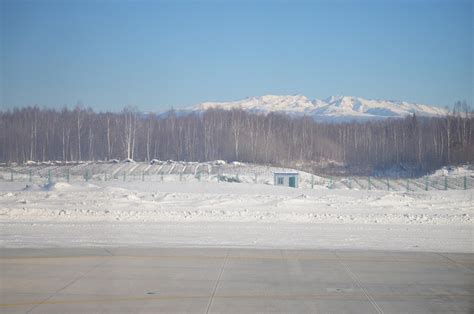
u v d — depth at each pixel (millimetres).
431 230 20062
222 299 10133
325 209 28109
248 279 11688
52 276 11828
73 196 31359
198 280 11562
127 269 12547
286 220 22922
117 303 9820
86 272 12219
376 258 14102
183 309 9469
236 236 18047
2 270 12375
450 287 11172
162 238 17453
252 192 38875
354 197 34906
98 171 61062
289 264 13242
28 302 9859
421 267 13031
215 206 28625
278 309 9508
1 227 19812
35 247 15398
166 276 11883
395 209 28391
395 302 10031
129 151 76938
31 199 30203
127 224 21047
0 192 33875
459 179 56500
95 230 19234
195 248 15375
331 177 66438
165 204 29094
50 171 59844
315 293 10617
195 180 47375
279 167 71188
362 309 9562
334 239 17562
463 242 17141
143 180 47219
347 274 12242
